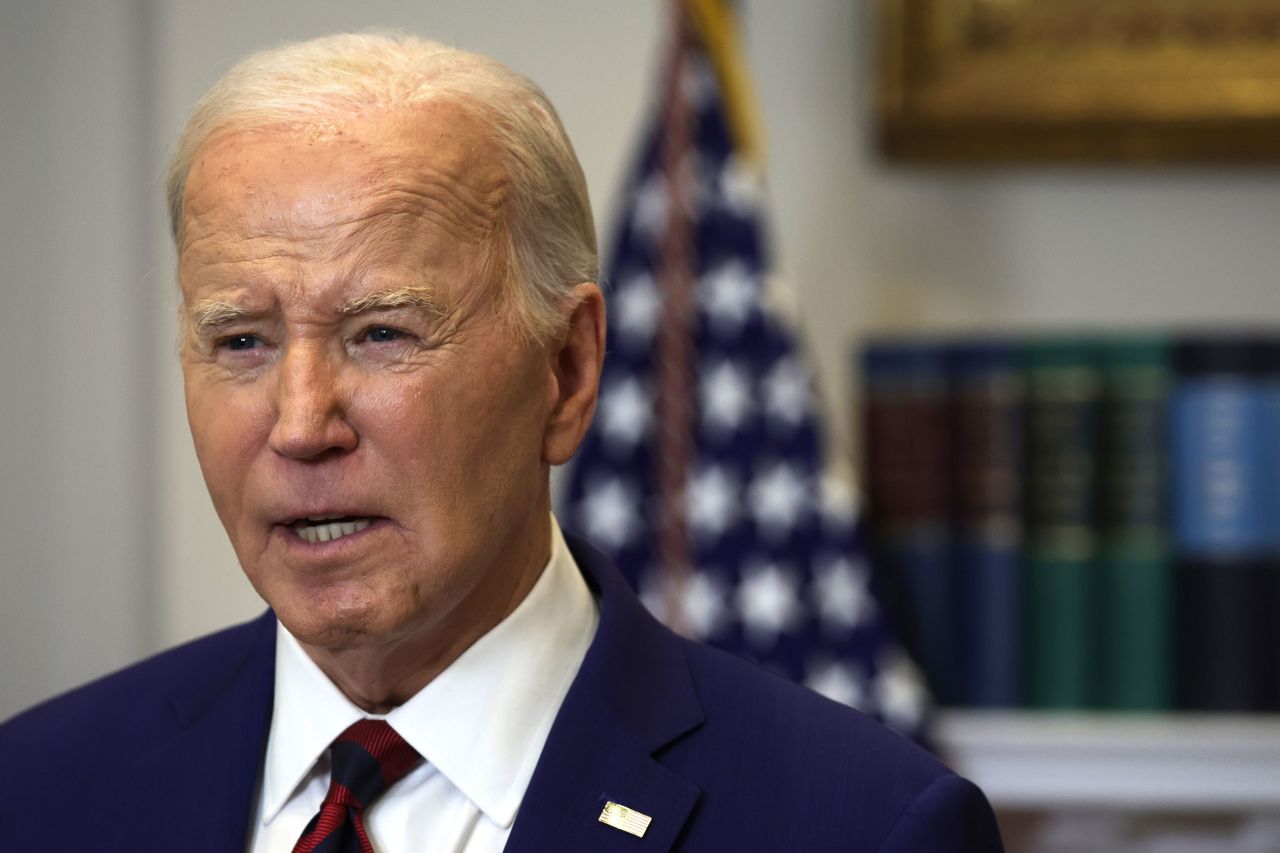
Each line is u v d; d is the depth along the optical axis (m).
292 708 4.61
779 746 4.57
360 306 4.02
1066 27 9.91
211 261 4.10
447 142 4.20
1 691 10.59
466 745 4.43
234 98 4.23
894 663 9.04
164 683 5.14
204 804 4.65
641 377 9.46
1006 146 9.97
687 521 9.29
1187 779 9.12
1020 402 9.20
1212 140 9.84
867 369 9.54
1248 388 9.04
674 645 4.95
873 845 4.30
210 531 10.62
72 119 10.66
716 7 9.60
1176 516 9.12
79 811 4.80
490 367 4.21
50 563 10.62
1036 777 9.20
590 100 10.60
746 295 9.45
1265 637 9.05
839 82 10.38
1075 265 10.23
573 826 4.32
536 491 4.53
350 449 4.06
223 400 4.19
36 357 10.64
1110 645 9.15
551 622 4.66
